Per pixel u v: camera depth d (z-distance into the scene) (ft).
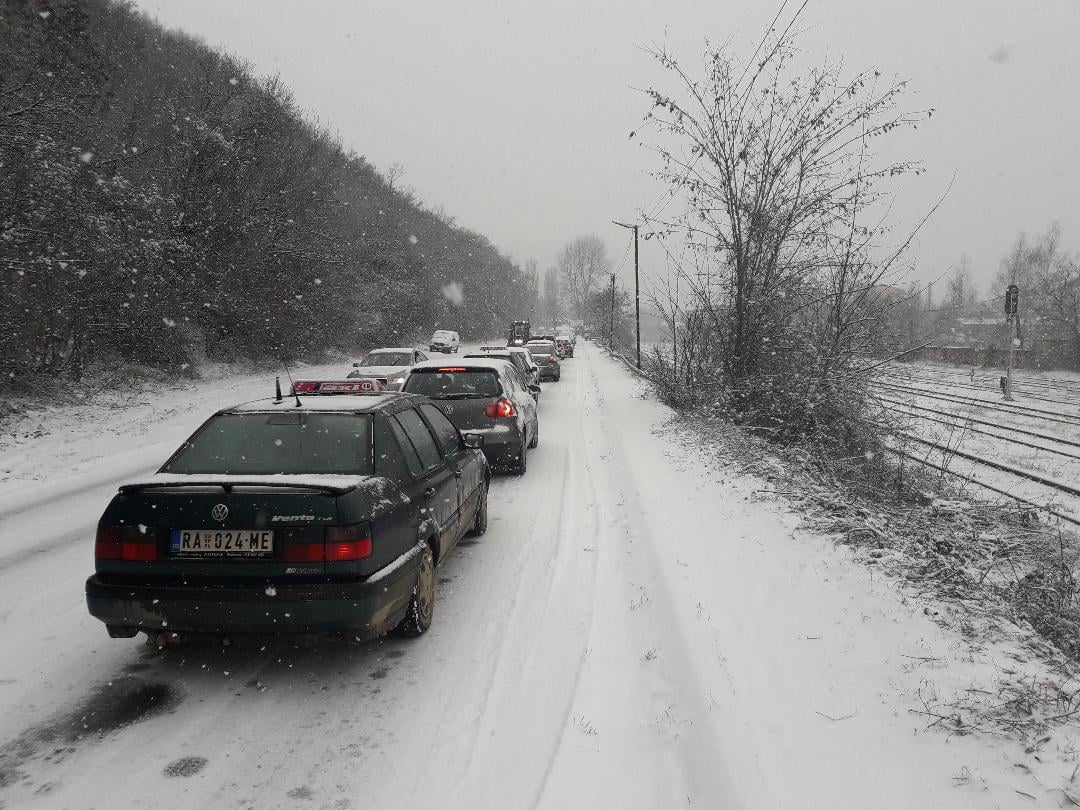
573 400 67.72
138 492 12.53
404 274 157.48
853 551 19.10
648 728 11.55
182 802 9.68
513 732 11.50
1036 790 9.05
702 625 15.03
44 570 19.83
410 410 17.90
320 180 108.06
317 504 12.33
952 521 22.95
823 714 11.32
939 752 10.07
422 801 9.77
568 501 27.78
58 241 51.24
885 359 36.86
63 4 54.29
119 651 14.55
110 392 58.54
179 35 107.65
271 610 12.01
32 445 40.32
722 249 43.21
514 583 18.56
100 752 10.87
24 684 13.08
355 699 12.61
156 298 67.41
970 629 14.08
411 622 14.79
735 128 40.68
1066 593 16.71
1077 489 35.60
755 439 36.42
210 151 81.92
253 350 89.20
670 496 26.89
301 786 10.09
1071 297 127.13
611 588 18.10
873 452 32.78
